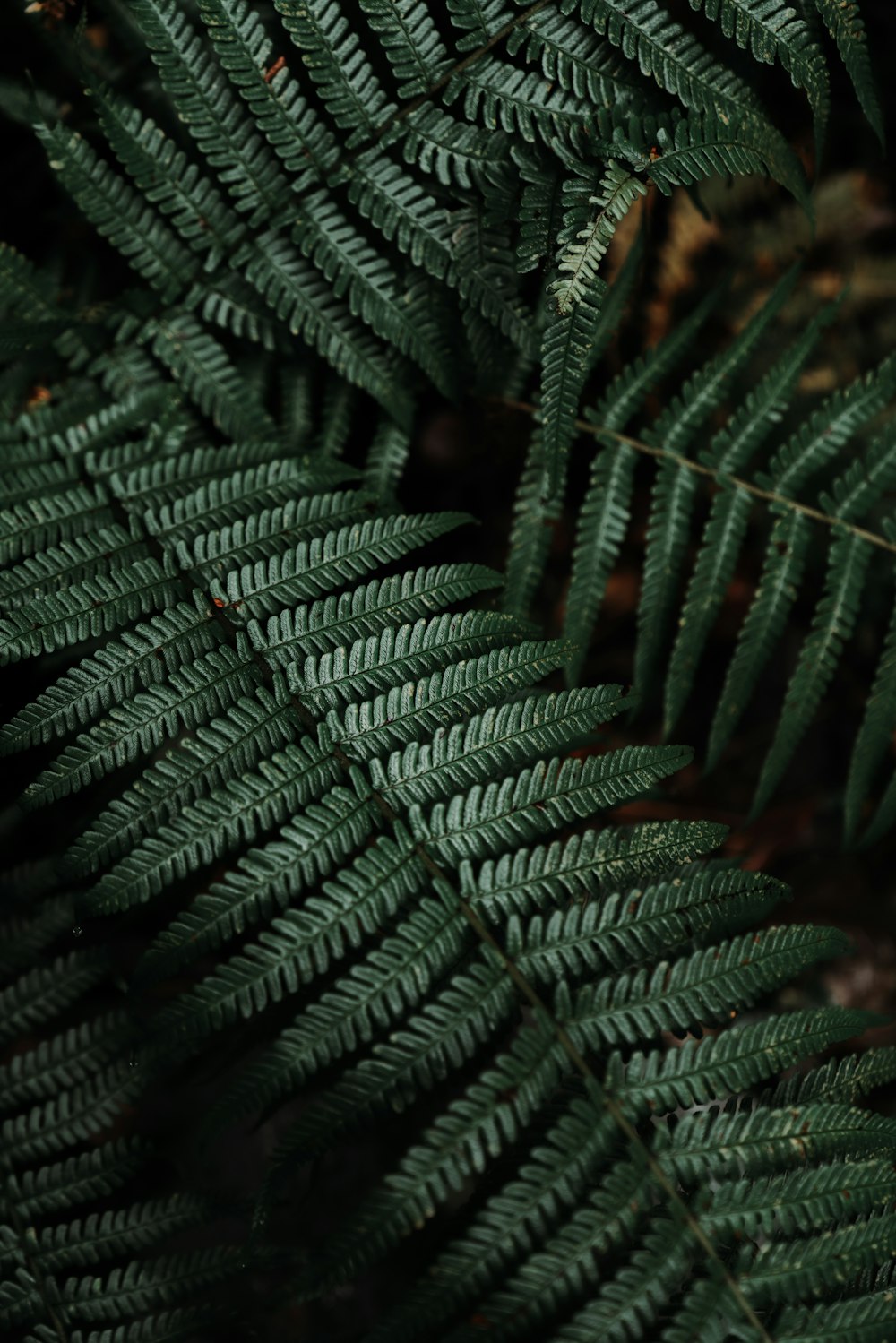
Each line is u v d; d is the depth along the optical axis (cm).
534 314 111
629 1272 99
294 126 108
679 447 114
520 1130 103
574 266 104
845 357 127
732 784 130
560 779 103
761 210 128
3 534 108
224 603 106
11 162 117
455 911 102
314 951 101
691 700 132
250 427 114
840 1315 99
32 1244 104
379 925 105
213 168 112
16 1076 106
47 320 112
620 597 130
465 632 105
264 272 111
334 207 110
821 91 106
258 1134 120
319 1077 105
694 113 105
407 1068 100
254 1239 99
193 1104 119
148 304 113
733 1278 99
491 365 112
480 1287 98
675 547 114
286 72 108
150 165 110
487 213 108
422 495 125
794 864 128
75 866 102
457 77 107
